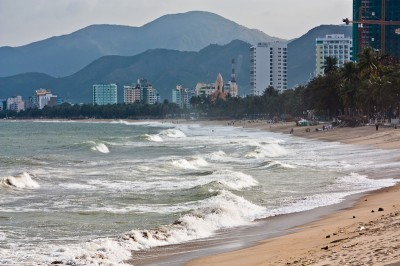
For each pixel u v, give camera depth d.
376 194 54.06
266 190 60.25
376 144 126.62
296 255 27.33
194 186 63.31
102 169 86.62
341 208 46.62
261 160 100.25
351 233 31.45
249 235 37.16
